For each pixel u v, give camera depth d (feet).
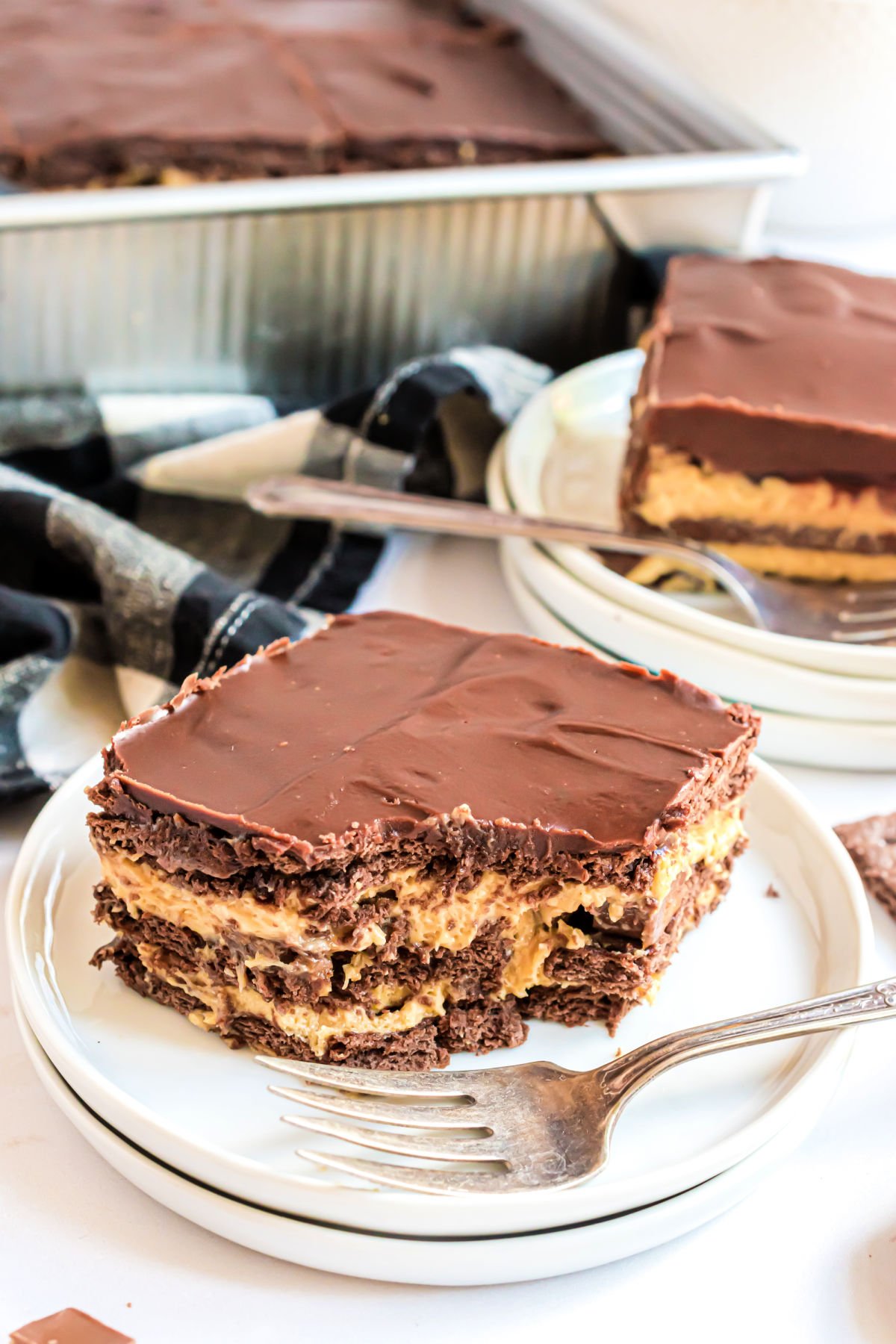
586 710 1.66
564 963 1.62
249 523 2.11
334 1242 1.46
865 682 1.85
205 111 2.46
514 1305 1.48
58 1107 1.57
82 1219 1.51
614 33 2.55
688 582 2.02
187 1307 1.47
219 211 2.10
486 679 1.69
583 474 2.16
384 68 2.70
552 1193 1.46
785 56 2.50
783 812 1.76
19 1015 1.58
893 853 1.76
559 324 2.33
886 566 2.05
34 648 1.84
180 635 1.88
